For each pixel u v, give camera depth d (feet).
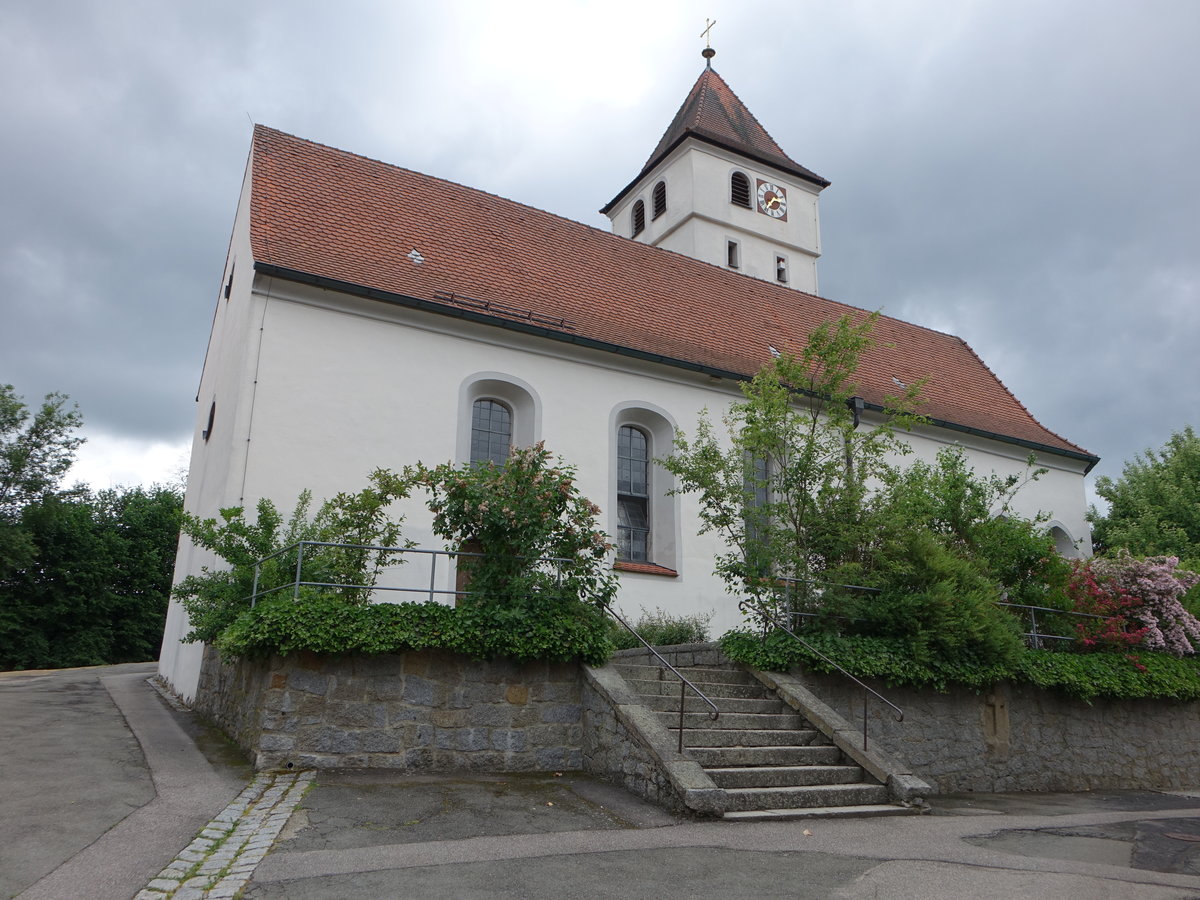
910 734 36.91
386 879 18.17
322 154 59.62
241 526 36.06
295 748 27.48
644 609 52.54
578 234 69.21
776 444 40.22
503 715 30.04
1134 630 47.16
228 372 49.83
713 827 23.91
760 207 95.55
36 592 109.40
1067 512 76.28
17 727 32.45
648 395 56.85
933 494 46.42
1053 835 26.22
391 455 46.34
